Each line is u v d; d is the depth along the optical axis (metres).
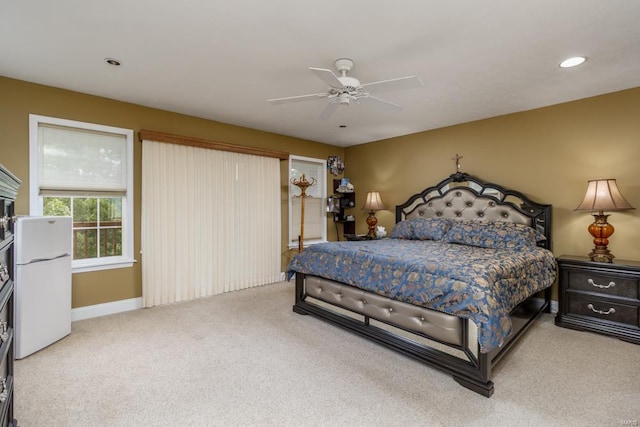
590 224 3.21
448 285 2.10
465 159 4.27
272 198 4.82
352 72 2.75
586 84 3.00
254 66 2.66
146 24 2.06
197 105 3.65
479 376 1.98
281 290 4.42
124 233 3.59
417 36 2.18
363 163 5.66
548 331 2.97
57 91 3.12
